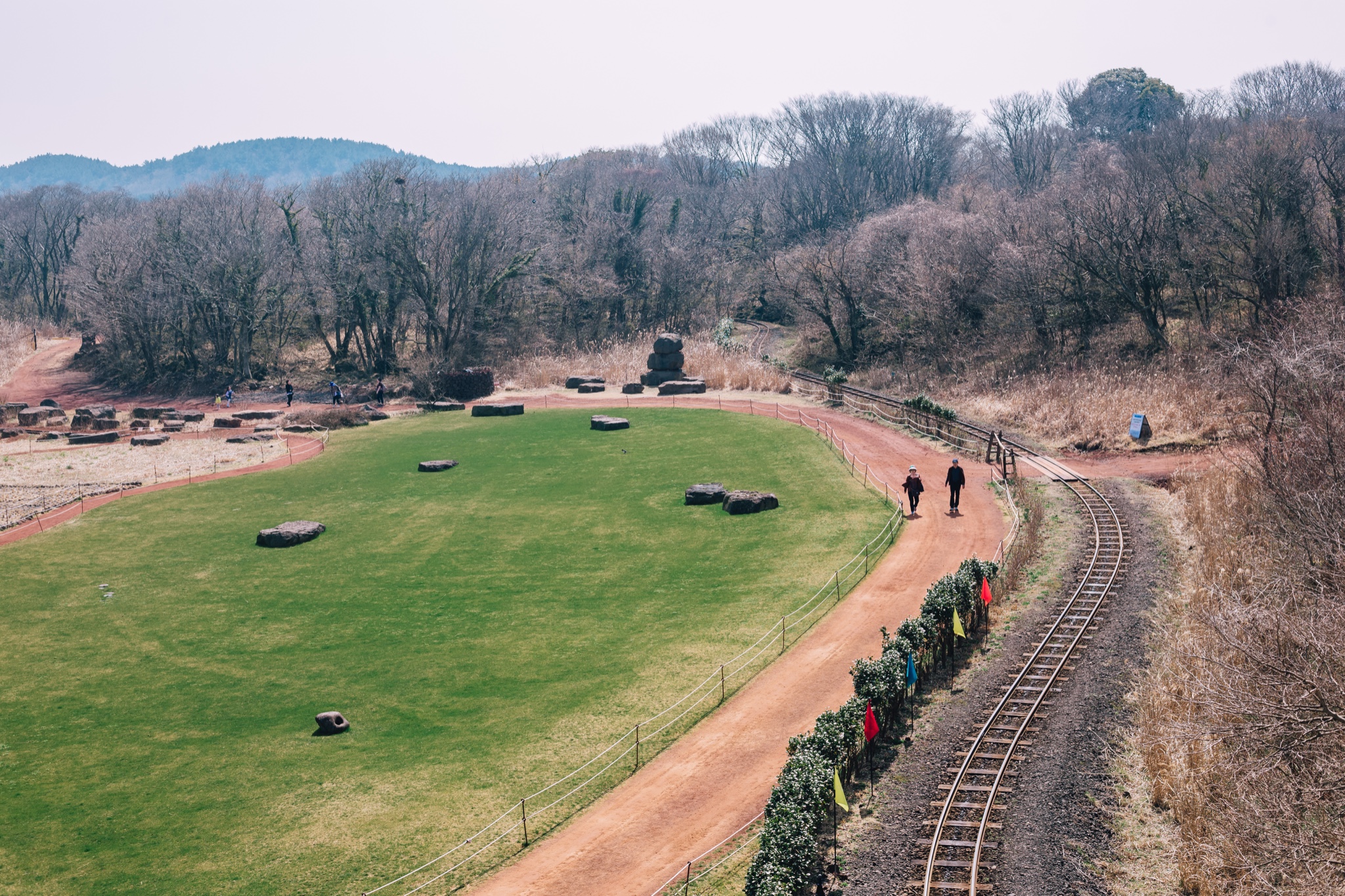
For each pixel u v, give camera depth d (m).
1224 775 19.53
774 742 23.36
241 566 39.34
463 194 96.06
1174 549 33.03
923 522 38.50
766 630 29.73
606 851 19.56
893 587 32.25
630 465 52.03
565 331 106.06
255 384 95.06
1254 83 131.25
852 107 144.50
